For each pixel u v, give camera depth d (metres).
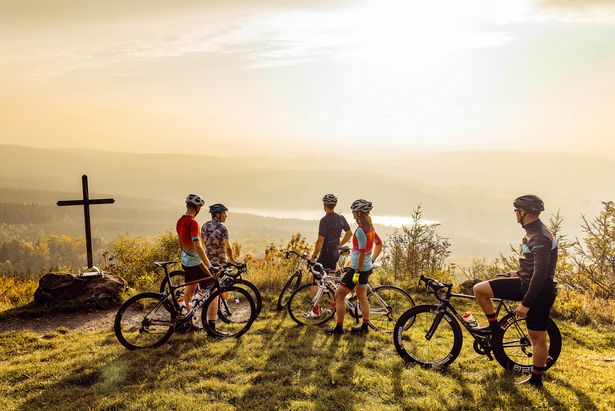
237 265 7.80
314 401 5.29
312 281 8.53
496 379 5.91
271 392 5.49
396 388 5.61
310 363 6.35
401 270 12.68
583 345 7.74
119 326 6.90
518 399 5.37
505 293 5.88
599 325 8.80
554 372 6.18
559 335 6.07
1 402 5.34
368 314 7.61
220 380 5.86
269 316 8.64
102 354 6.72
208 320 7.48
